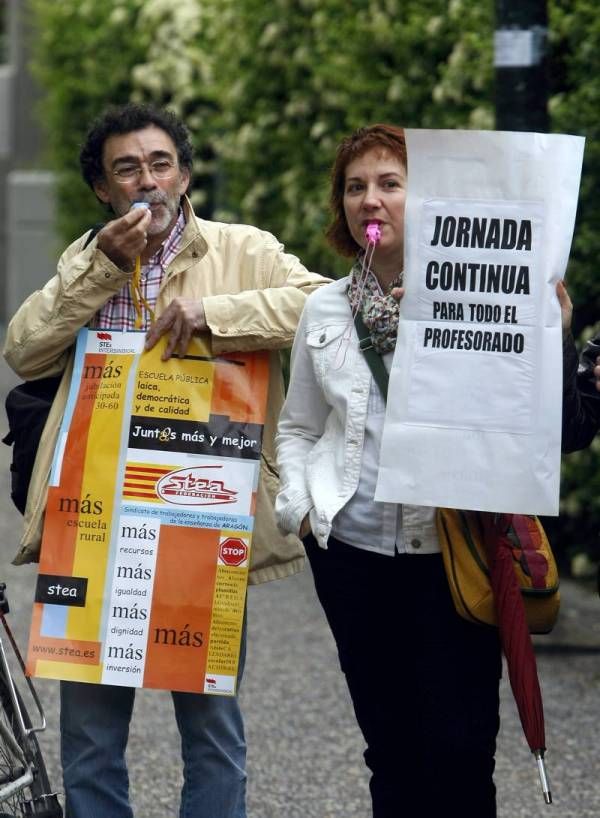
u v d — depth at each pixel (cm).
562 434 838
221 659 866
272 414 906
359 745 1262
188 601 866
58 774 1179
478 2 1811
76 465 873
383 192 836
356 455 834
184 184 894
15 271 5109
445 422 791
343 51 2098
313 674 1461
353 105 2066
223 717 888
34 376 902
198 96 3011
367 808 1122
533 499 786
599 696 1395
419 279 789
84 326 891
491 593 810
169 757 1227
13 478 914
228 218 2584
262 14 2330
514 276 780
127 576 866
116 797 891
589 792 1157
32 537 884
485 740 827
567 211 777
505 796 1148
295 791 1158
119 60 3203
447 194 781
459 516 817
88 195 3391
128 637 864
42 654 864
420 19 1916
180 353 879
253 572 892
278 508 855
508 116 1448
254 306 873
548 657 1525
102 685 886
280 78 2344
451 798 833
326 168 2167
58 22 3403
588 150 1636
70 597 866
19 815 880
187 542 868
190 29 3011
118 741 892
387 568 843
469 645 829
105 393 878
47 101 3584
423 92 1939
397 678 877
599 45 1644
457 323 788
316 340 849
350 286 848
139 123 872
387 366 833
